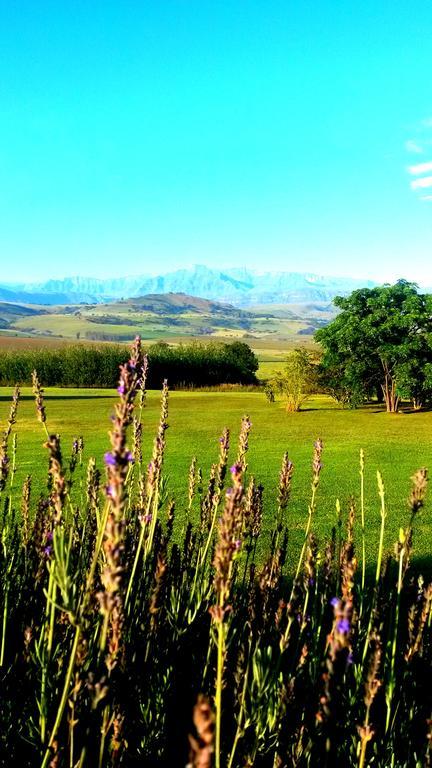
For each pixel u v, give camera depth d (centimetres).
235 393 5691
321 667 262
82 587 283
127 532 342
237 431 2766
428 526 1173
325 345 3775
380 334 3553
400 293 3625
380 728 284
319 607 374
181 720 296
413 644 298
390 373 3750
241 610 361
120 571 173
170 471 1686
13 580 373
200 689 288
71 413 3406
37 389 251
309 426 3023
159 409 3894
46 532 335
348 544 353
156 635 308
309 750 252
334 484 1609
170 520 425
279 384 3838
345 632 194
